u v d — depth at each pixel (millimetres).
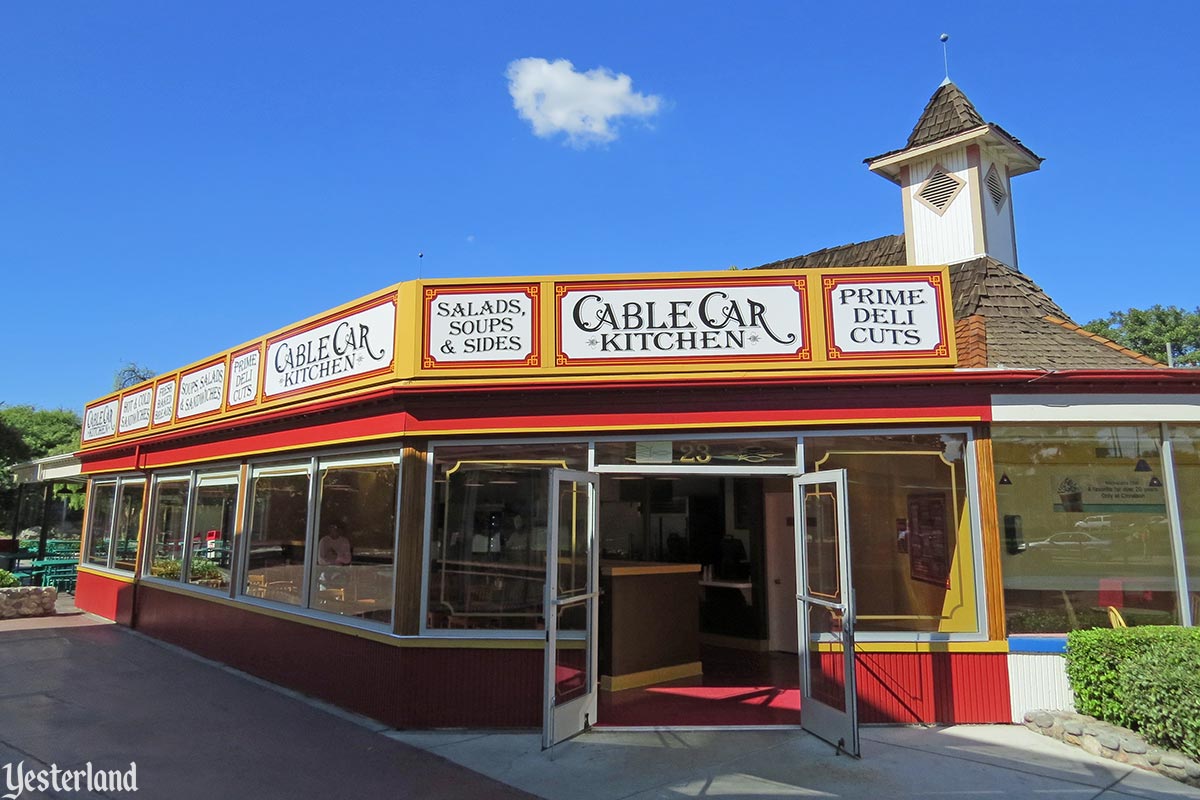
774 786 5410
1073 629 7051
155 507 12781
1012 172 12219
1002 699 6883
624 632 8297
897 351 7219
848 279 7375
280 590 9156
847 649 6082
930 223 11438
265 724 7035
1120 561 7195
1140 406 7070
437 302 7500
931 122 11664
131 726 6914
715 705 7566
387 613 7367
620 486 11109
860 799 5164
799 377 7066
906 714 6891
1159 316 33375
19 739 6449
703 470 7184
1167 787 5367
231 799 5219
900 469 7289
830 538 6516
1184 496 7316
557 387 7109
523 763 5941
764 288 7391
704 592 10578
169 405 12375
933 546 7184
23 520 31109
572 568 6785
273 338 9641
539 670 6949
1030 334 8570
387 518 7551
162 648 10844
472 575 7176
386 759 6055
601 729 6793
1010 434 7336
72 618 13789
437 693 6945
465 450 7371
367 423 7805
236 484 10281
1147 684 5980
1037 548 7211
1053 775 5602
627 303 7398
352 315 8250
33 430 36781
